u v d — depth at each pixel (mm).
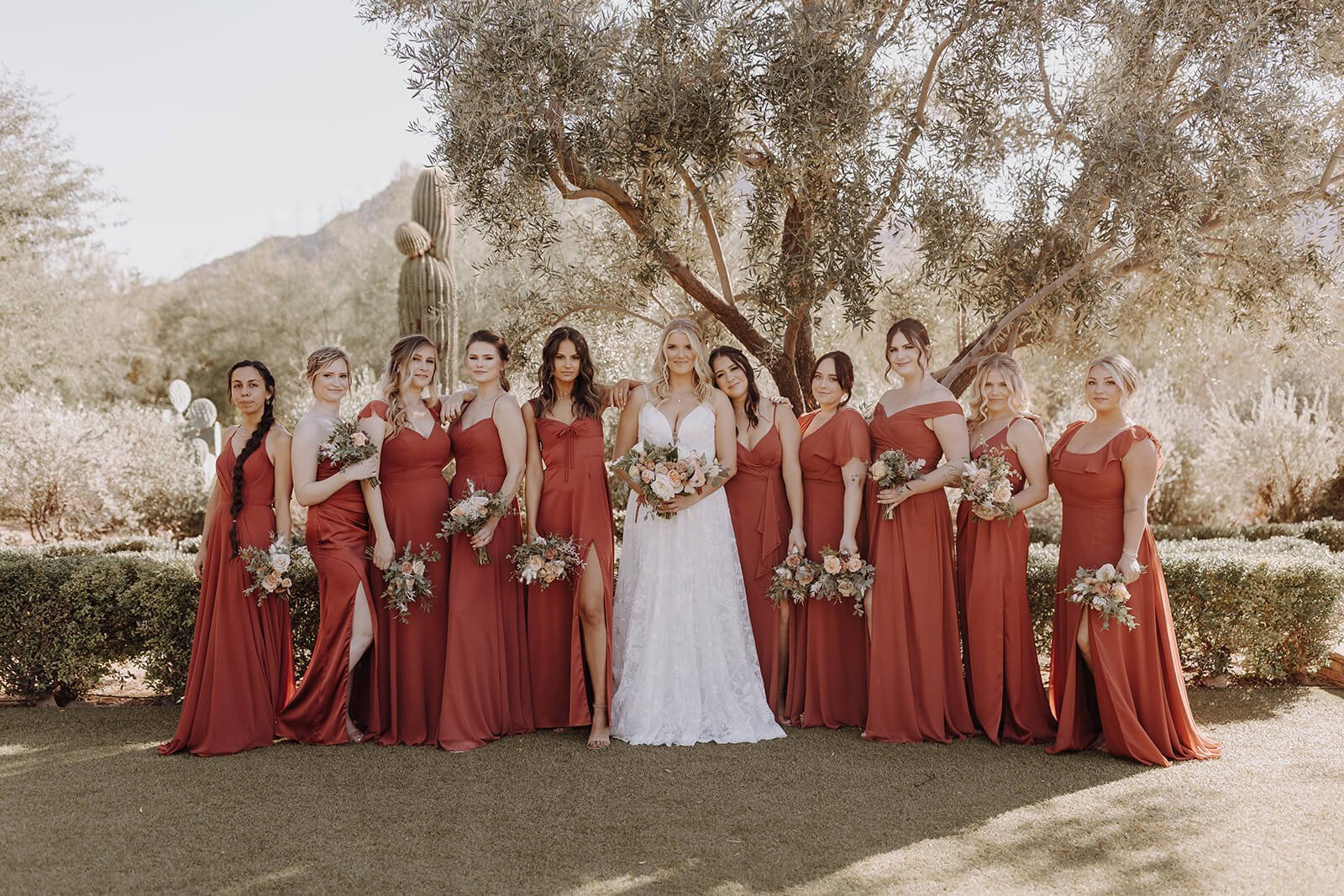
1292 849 3164
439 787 3783
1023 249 5465
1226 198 4898
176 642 4996
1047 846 3215
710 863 3084
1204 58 5031
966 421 4906
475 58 4852
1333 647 5445
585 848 3205
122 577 5059
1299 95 5145
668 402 4723
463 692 4352
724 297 6367
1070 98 5449
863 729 4672
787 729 4668
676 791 3748
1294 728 4539
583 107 4961
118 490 11789
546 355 4621
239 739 4254
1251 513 11320
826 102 5055
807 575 4531
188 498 12031
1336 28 5039
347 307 22969
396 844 3234
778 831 3355
